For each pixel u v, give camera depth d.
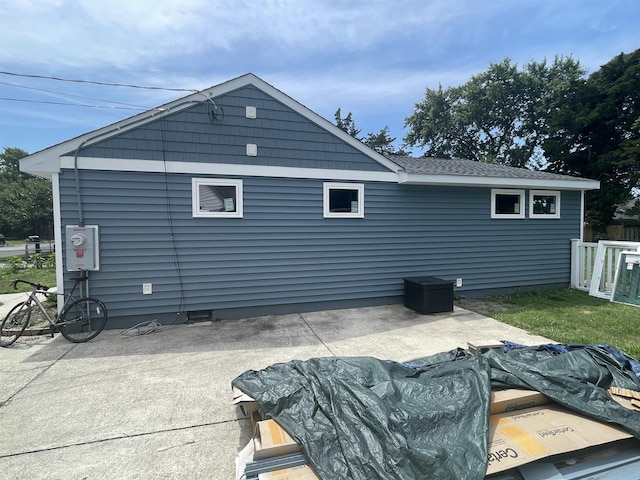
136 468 2.13
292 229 5.96
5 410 2.84
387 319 5.63
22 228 30.11
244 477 1.79
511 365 2.61
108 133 4.98
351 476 1.70
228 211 5.61
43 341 4.59
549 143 17.80
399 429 1.91
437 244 6.95
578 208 8.23
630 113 15.47
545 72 23.34
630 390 2.41
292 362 2.89
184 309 5.46
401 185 6.63
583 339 4.40
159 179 5.24
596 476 1.89
